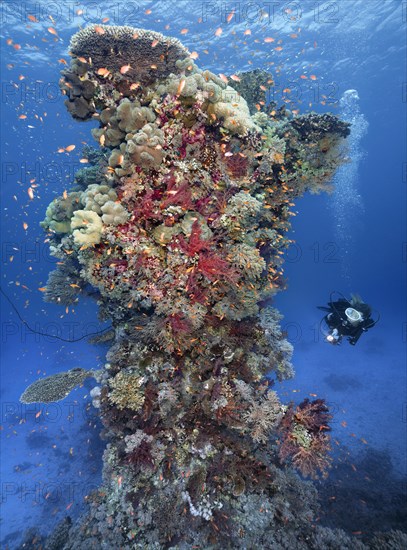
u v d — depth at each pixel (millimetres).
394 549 6414
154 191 5094
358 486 11273
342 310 7539
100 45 5223
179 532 5270
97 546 5730
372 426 15570
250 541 5234
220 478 5367
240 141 5758
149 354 5797
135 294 5441
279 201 7191
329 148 7180
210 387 5414
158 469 5492
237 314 5984
